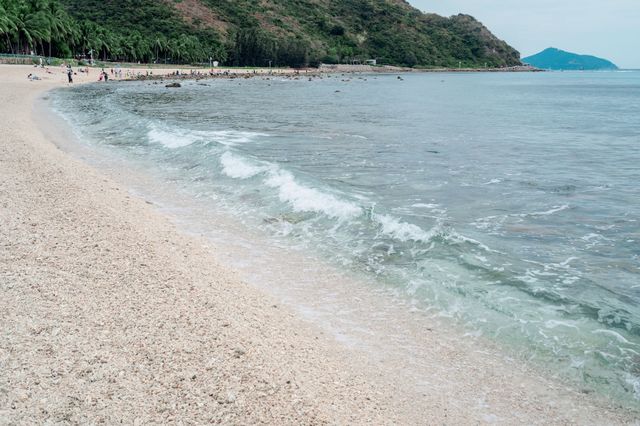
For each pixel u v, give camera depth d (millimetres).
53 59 92750
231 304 7977
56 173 15258
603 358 6965
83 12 162250
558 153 23125
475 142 26281
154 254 9734
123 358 6148
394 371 6703
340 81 126188
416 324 7934
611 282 9297
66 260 9047
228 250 10734
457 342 7434
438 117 40062
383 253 10648
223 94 64000
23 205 12039
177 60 148875
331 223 12438
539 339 7449
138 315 7246
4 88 49062
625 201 14656
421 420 5758
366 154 21859
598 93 87562
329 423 5367
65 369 5848
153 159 19344
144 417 5164
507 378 6617
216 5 195000
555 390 6375
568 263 10133
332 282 9375
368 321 8000
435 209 13766
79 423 5023
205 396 5559
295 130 29297
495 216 13219
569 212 13586
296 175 16109
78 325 6848
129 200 13531
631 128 33750
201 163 18391
